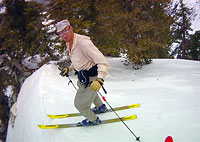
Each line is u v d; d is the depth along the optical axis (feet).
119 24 29.27
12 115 24.31
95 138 9.75
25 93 24.81
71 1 30.71
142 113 12.25
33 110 16.08
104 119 11.71
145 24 29.01
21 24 41.75
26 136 14.38
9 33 41.47
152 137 9.39
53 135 10.64
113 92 18.86
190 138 9.00
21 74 47.34
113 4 29.84
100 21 30.14
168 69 29.86
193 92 16.35
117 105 14.35
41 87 19.66
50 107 14.28
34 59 45.42
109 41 30.04
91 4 30.99
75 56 9.41
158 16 31.50
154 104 13.84
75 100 10.11
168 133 9.61
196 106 12.87
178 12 73.46
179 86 19.03
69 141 9.74
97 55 8.87
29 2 39.88
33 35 38.32
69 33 9.05
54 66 32.76
